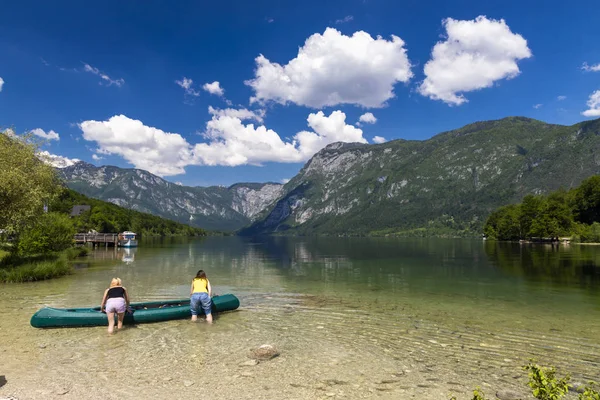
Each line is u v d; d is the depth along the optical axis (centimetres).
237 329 1323
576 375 905
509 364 975
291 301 1888
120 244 7981
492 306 1761
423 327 1356
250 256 5772
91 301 1802
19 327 1312
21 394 764
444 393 794
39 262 3016
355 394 785
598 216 11550
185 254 6062
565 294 2114
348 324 1400
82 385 818
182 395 771
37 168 3095
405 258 5322
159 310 1430
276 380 859
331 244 12619
